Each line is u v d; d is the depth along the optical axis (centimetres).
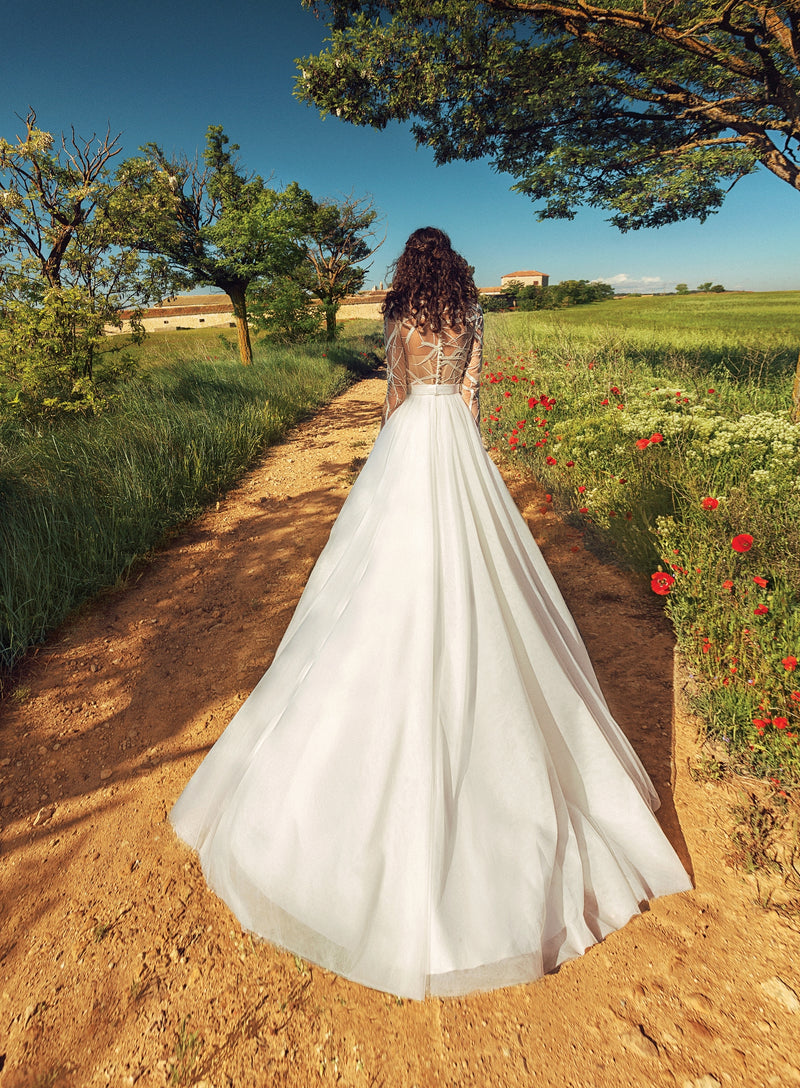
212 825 208
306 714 179
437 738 173
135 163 880
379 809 170
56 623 396
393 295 193
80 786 265
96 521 491
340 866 169
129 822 245
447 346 192
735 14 555
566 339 1480
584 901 185
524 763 176
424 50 743
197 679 340
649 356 1282
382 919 168
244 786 184
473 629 180
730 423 520
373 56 735
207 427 778
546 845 173
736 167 626
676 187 649
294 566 481
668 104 761
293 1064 159
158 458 641
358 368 1934
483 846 170
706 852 217
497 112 820
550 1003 171
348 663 178
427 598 177
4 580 391
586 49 741
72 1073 159
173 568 487
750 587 301
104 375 873
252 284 1565
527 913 166
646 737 273
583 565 453
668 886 200
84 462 589
